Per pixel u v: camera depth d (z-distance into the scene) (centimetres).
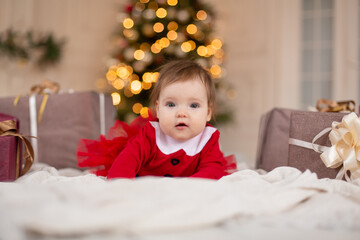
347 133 101
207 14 325
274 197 64
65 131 161
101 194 55
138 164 101
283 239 48
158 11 304
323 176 107
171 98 100
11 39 306
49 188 60
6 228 43
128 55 312
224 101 367
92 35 368
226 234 50
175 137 101
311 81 344
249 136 362
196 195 57
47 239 45
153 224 48
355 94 329
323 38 340
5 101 164
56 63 341
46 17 336
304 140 111
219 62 326
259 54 361
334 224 55
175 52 298
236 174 88
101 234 47
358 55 329
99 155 114
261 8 361
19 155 117
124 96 322
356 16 331
